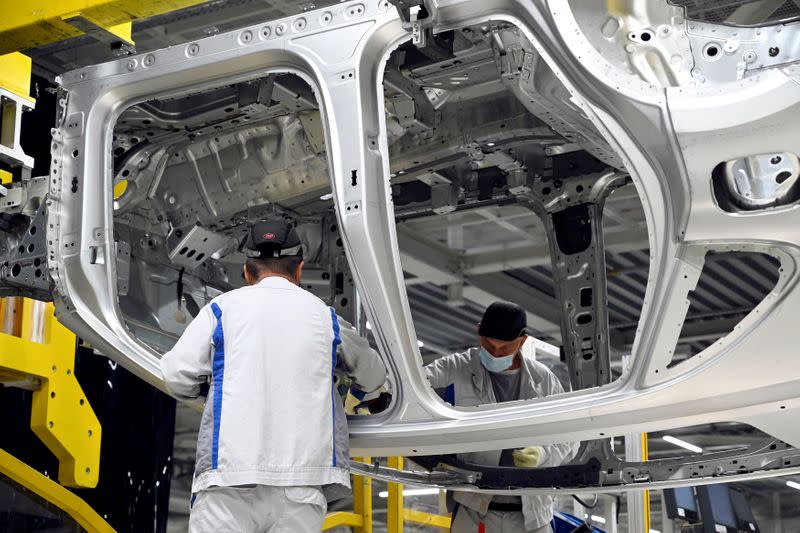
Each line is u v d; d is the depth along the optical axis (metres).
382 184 3.06
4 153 3.85
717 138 2.65
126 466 5.43
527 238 9.44
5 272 3.60
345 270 4.57
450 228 9.23
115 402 5.48
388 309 3.03
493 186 4.29
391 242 3.04
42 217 3.58
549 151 4.08
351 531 5.22
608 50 2.81
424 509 5.80
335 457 2.85
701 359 2.79
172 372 2.87
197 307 4.57
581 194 4.04
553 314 11.05
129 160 4.02
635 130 2.75
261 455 2.72
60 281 3.51
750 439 10.02
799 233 2.62
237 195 4.41
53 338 4.29
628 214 8.74
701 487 6.14
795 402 2.74
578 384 4.01
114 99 3.57
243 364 2.81
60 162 3.57
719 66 2.71
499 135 3.78
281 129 4.26
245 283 4.86
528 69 3.09
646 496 5.46
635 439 5.20
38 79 6.22
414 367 3.08
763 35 2.67
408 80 3.60
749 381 2.75
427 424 3.08
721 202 2.71
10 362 4.02
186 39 6.14
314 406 2.83
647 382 2.86
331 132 3.09
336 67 3.11
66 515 4.38
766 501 9.49
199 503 2.76
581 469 3.71
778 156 2.67
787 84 2.58
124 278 3.89
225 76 3.38
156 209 4.43
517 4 2.85
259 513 2.73
